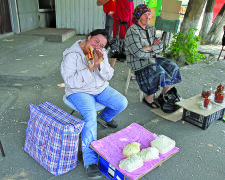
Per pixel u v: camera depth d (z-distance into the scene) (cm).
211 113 303
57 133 215
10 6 705
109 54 444
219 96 328
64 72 241
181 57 609
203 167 253
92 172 226
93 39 234
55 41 746
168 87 376
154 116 351
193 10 576
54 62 545
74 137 219
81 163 248
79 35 887
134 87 449
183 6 1216
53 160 224
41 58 570
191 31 596
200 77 525
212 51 788
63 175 231
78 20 880
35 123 239
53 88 422
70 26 892
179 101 340
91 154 238
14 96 381
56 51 640
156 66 349
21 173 229
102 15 860
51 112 242
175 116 349
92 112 242
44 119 229
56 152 221
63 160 225
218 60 662
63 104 368
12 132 291
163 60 373
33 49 646
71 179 227
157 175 238
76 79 238
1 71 461
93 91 260
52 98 385
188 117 335
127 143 248
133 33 345
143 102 391
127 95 414
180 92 440
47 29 841
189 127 328
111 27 540
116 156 228
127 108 370
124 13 442
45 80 452
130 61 366
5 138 279
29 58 563
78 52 239
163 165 252
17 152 257
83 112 241
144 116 349
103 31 236
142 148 243
